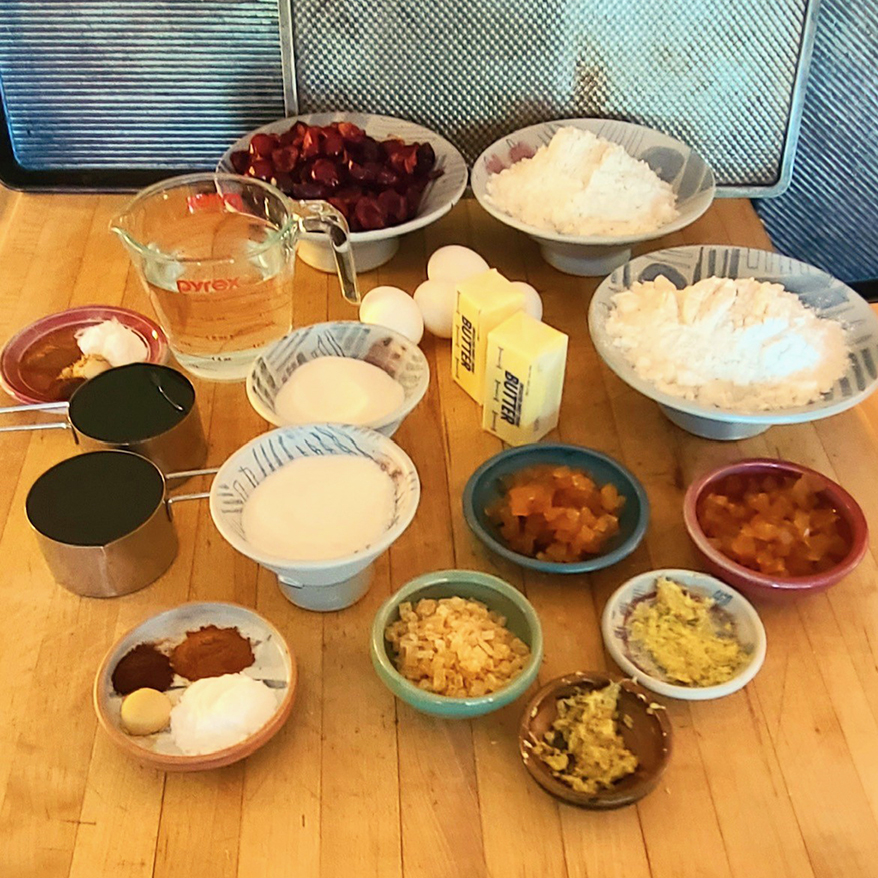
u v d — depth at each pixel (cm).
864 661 80
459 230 127
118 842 69
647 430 101
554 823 70
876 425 106
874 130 136
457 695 73
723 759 74
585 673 74
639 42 122
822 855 68
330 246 113
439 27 121
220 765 70
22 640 81
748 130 129
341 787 72
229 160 117
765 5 119
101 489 85
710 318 95
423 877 67
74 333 107
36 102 128
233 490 81
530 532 87
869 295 153
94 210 129
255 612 79
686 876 67
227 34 123
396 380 96
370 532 79
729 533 86
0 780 72
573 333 112
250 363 104
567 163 115
